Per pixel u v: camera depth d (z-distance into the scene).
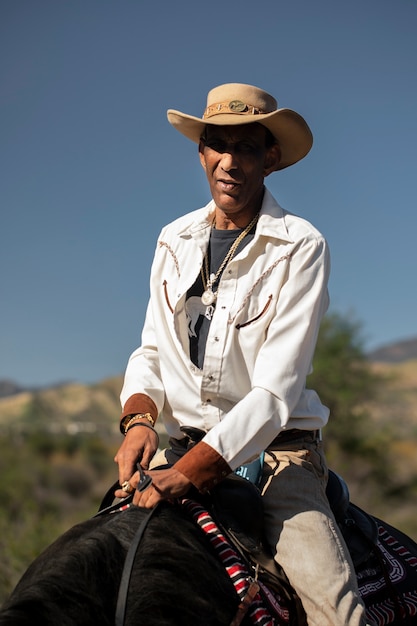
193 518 3.77
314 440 4.30
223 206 4.27
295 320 4.08
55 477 31.59
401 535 4.86
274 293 4.14
